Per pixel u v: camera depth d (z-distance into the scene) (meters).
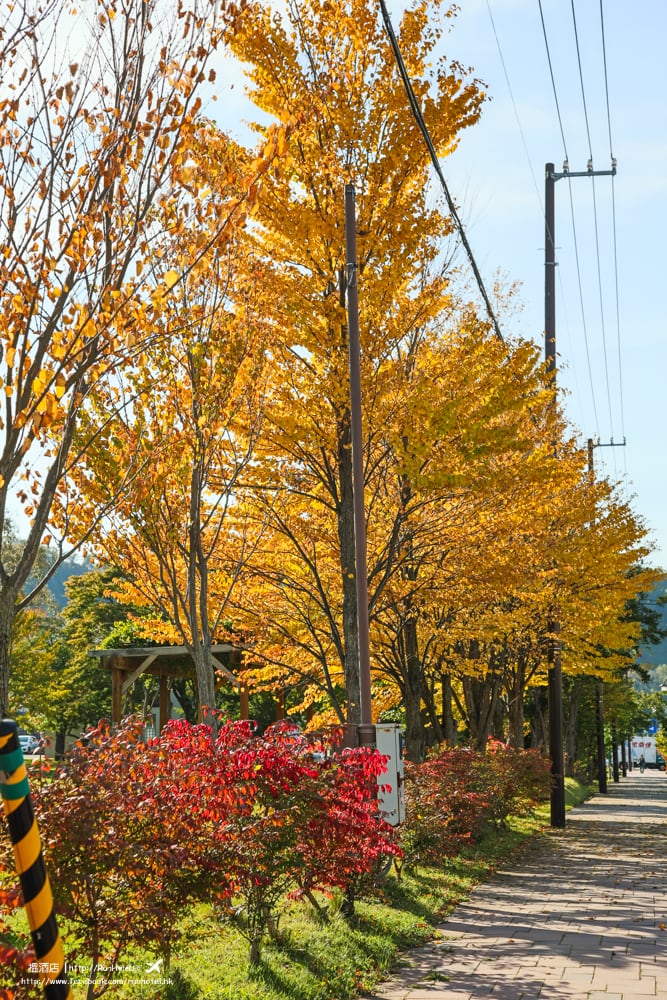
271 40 11.07
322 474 12.65
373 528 13.73
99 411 9.27
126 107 6.51
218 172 7.77
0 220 6.15
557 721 22.73
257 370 10.26
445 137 11.50
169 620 13.63
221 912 7.05
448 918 9.84
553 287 22.06
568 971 7.38
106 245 6.39
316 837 6.89
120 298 6.40
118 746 5.45
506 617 16.41
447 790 13.50
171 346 9.27
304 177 11.34
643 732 102.88
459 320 14.28
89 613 43.47
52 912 2.63
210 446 9.98
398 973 7.44
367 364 11.55
